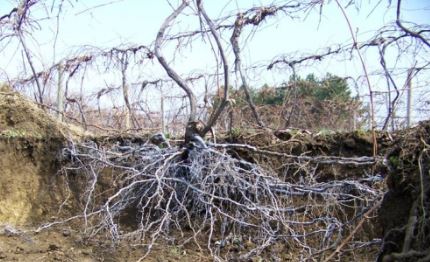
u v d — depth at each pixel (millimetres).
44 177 5797
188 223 5035
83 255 4426
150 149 5535
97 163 5543
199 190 4723
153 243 4438
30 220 5551
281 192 4945
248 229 4918
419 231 3055
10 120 5906
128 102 7844
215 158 5031
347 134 5406
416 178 3270
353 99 8164
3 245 4613
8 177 5578
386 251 3416
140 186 5371
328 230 4387
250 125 6816
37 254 4395
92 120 8891
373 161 4871
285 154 5141
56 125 6055
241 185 4949
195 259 4465
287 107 8250
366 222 4520
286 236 4504
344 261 4254
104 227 4918
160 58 5613
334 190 4852
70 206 5641
